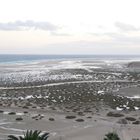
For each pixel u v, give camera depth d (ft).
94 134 187.52
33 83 449.48
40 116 237.86
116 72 634.02
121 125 212.23
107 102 300.20
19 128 200.64
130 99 316.40
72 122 220.43
